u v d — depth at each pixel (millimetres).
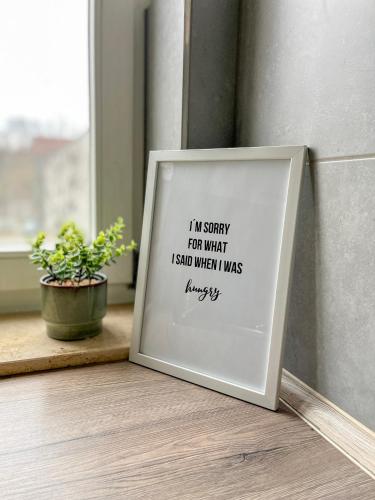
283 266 557
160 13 764
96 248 713
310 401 562
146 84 854
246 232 602
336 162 517
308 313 581
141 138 883
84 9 804
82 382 622
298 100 579
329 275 538
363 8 466
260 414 549
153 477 433
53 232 892
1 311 840
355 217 493
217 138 734
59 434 498
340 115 507
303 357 595
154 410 553
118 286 905
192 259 654
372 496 414
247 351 584
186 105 700
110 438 494
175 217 678
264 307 575
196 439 495
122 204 875
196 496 410
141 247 703
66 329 702
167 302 670
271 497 411
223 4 694
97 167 843
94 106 820
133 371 661
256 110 676
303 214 581
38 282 847
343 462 462
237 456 468
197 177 658
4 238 855
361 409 497
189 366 634
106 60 811
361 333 493
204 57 697
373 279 473
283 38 603
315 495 414
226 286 615
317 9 536
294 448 484
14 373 633
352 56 484
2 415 532
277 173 577
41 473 435
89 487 418
